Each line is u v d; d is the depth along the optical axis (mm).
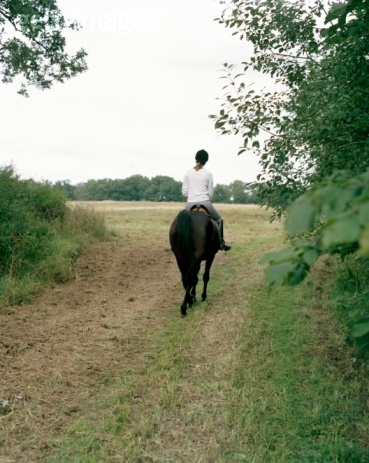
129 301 8211
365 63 4676
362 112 4914
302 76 5918
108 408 4441
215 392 4777
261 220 21406
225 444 3871
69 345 5980
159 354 5770
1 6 14695
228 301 8086
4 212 9562
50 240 10383
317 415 4281
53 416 4242
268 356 5648
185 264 6918
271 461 3617
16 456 3594
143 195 136375
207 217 7254
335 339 6094
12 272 8648
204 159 7980
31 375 5027
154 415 4250
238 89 5391
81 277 9602
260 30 6031
